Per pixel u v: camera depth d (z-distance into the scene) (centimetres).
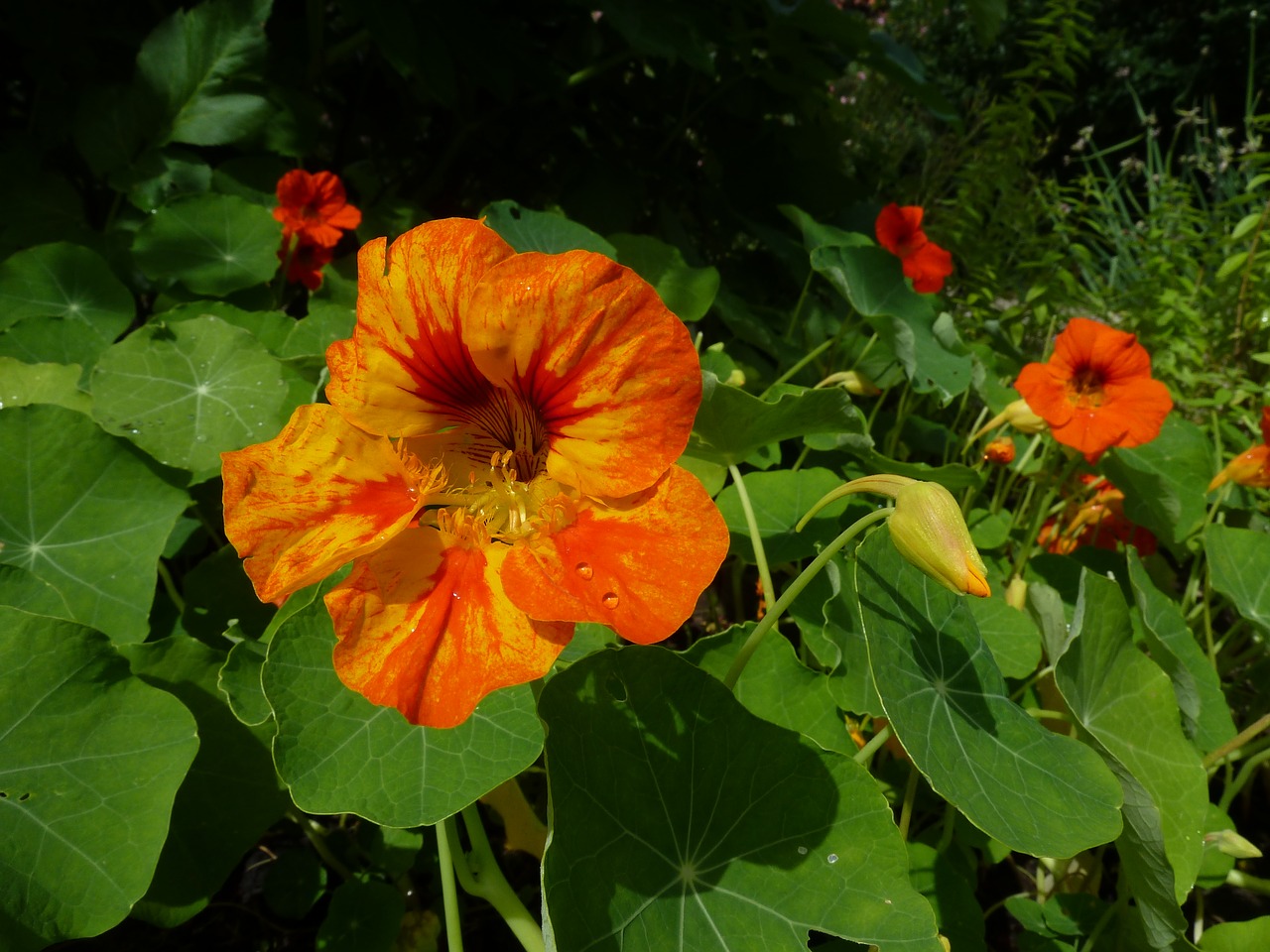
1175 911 20
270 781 22
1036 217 64
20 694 19
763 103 55
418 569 16
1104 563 35
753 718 19
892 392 48
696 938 17
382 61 49
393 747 19
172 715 20
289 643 19
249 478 16
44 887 18
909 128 91
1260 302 48
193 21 39
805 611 26
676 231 47
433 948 24
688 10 44
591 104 53
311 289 41
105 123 38
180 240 35
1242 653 37
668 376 16
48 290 33
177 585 32
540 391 17
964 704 21
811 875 18
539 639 15
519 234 32
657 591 15
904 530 18
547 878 16
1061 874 27
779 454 33
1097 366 31
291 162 48
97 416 26
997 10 51
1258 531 35
